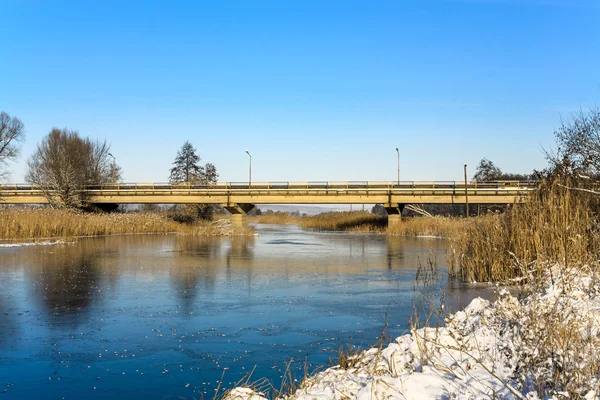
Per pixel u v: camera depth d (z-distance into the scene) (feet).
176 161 319.47
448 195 180.86
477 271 67.77
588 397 18.21
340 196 190.08
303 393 24.80
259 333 42.93
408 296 58.08
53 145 233.55
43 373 33.42
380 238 165.58
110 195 206.18
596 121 63.57
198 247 125.59
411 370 24.38
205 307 53.16
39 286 64.69
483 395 20.12
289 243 142.41
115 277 73.10
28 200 207.00
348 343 39.68
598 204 54.29
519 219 62.49
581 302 31.37
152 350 38.34
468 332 29.40
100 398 29.27
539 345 22.58
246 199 195.72
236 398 25.08
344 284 67.56
